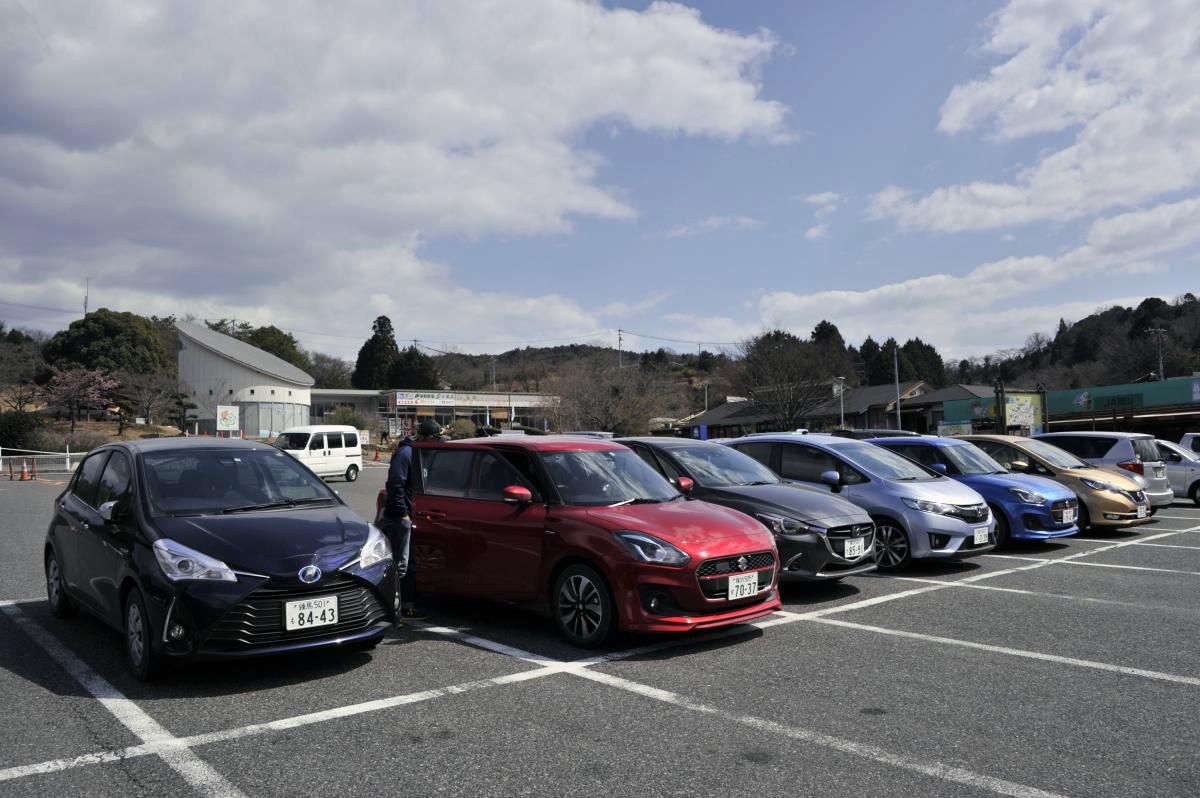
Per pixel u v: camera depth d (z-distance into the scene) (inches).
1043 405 1158.3
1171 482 638.5
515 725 155.0
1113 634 227.5
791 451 374.3
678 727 153.8
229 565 176.1
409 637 229.0
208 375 2309.3
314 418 2837.1
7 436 1429.6
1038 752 140.6
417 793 124.4
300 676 189.2
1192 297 3164.4
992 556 382.3
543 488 235.8
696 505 239.9
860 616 253.9
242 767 135.0
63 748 143.9
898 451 432.8
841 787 126.3
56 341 2144.4
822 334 2689.5
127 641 190.1
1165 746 143.4
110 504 202.2
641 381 2070.6
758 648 214.4
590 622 214.8
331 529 198.7
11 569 343.6
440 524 255.1
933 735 149.2
